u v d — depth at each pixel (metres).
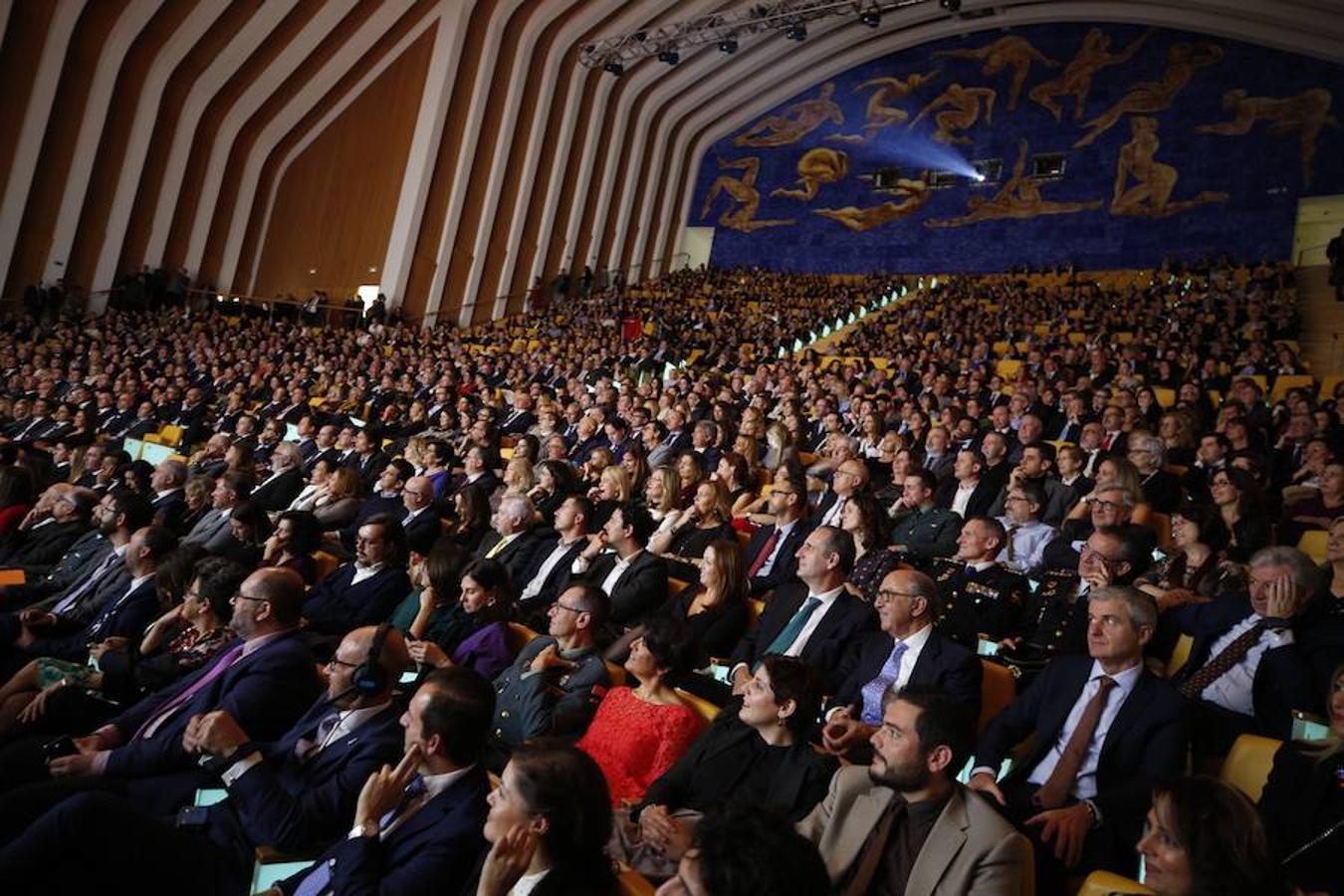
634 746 3.28
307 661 3.48
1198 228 22.52
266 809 2.71
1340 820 2.41
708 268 27.84
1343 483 5.86
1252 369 12.05
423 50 22.09
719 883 1.51
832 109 27.56
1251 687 3.33
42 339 16.08
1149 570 4.57
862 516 4.93
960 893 2.29
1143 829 2.73
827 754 3.10
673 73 26.44
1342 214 21.12
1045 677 3.28
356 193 22.64
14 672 4.43
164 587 4.43
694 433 8.58
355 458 8.84
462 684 2.61
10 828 2.80
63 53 17.75
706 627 4.36
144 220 20.27
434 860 2.44
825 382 11.58
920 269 25.67
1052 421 9.27
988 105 25.39
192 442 10.81
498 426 10.62
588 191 26.45
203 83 20.42
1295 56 22.02
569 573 5.23
